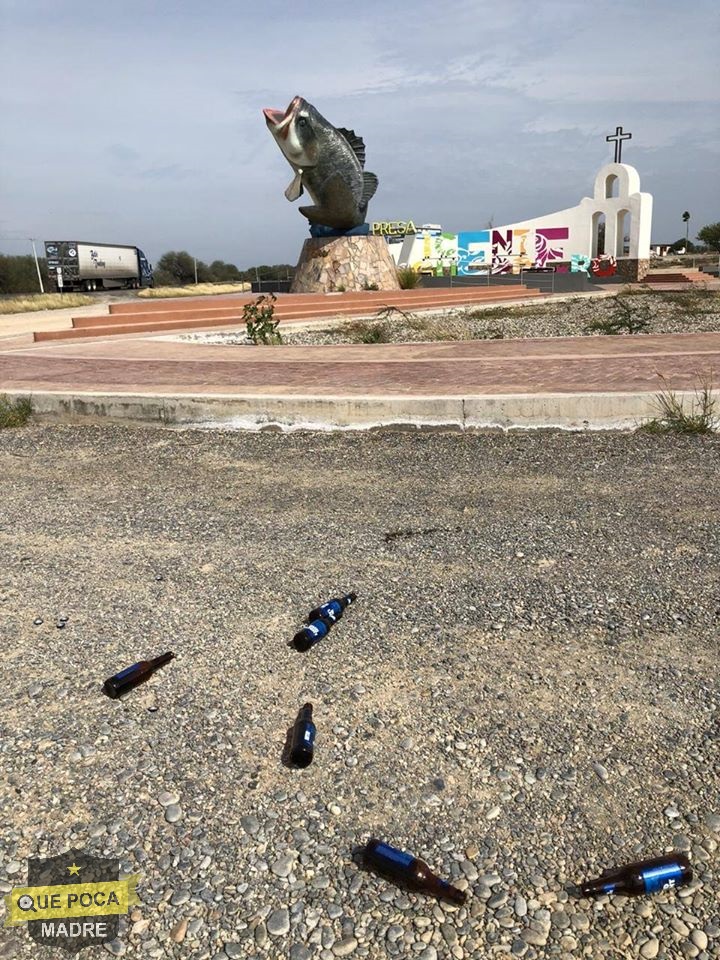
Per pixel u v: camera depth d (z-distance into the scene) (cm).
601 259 5041
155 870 231
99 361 1311
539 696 308
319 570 439
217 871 230
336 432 813
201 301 2500
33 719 303
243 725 297
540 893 219
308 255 3206
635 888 216
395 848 233
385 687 318
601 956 200
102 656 348
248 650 350
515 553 452
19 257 6419
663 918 210
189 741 288
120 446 793
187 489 620
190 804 256
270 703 310
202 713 305
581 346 1256
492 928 209
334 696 313
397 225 5081
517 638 353
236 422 849
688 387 804
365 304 2547
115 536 508
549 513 521
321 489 605
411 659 338
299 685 321
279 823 247
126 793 262
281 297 2583
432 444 742
